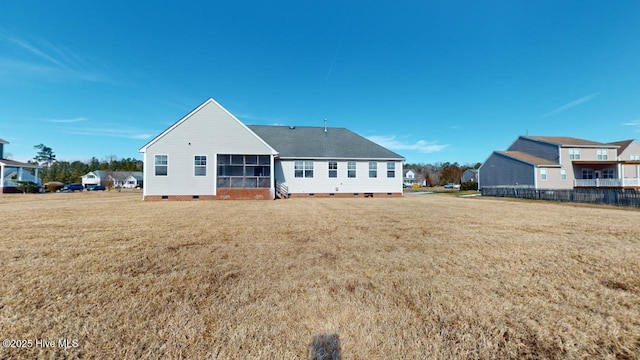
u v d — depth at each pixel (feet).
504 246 17.20
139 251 15.55
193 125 55.01
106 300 9.44
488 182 108.37
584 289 10.70
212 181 55.21
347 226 23.88
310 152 65.92
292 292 10.21
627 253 15.76
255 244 17.34
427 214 32.37
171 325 7.94
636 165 95.35
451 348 7.04
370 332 7.67
